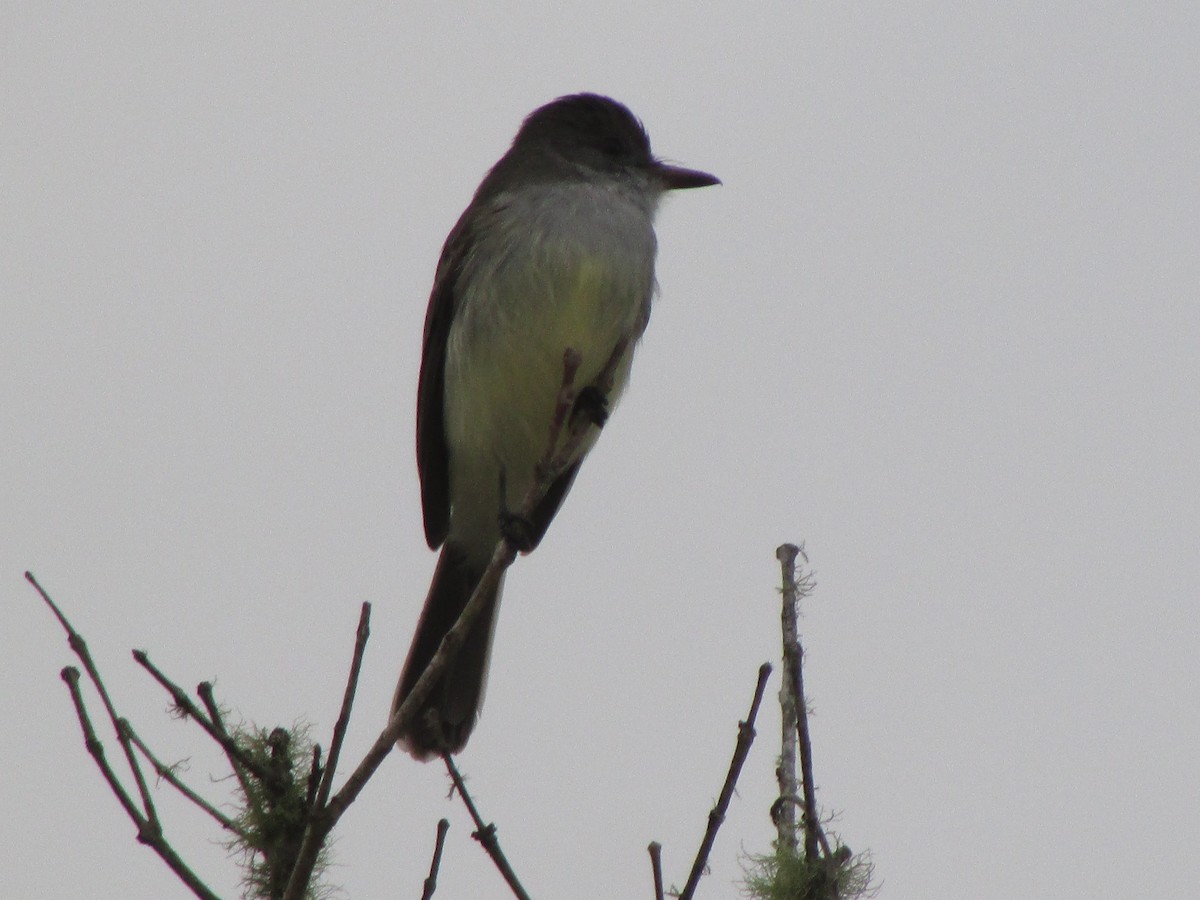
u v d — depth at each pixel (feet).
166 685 21.12
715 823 19.11
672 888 19.98
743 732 19.39
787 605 21.21
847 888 20.25
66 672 19.80
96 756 19.52
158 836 19.24
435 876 19.43
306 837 19.10
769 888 19.81
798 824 20.42
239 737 21.81
